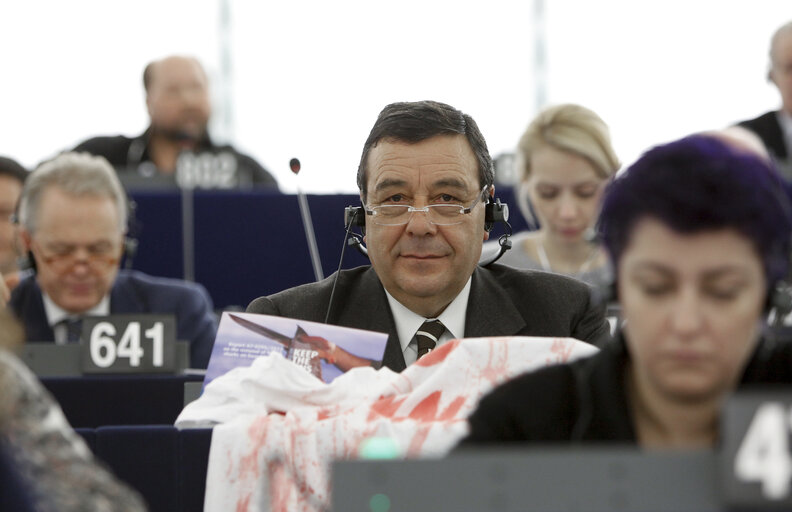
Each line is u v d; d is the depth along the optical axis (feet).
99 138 36.35
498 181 32.91
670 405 8.88
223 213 29.99
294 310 17.03
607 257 8.75
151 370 18.13
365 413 12.69
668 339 8.18
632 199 8.25
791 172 30.66
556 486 6.86
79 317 22.75
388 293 16.98
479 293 17.02
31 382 9.34
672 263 8.11
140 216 29.91
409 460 6.91
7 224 27.91
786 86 33.55
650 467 6.82
